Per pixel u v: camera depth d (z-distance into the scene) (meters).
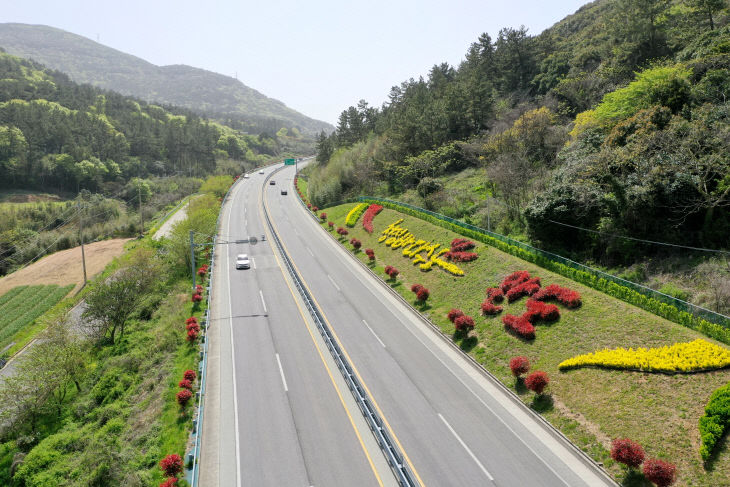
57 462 27.73
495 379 32.19
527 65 91.50
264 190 122.25
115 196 131.25
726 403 22.67
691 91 42.44
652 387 26.17
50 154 136.12
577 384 28.77
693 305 29.17
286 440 26.50
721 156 34.97
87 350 42.47
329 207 94.38
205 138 188.00
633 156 38.66
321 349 37.78
